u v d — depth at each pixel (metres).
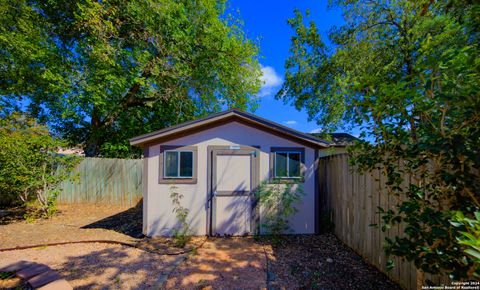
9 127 8.34
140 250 4.29
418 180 2.21
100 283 3.08
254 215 5.22
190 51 9.96
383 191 3.31
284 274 3.32
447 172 1.89
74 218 6.82
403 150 2.15
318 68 9.96
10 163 6.20
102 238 4.92
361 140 2.45
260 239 4.91
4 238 4.93
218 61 10.38
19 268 3.23
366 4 7.83
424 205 2.00
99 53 7.64
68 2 8.08
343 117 8.76
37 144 6.64
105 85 8.46
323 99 9.84
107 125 10.88
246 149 5.32
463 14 3.11
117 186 8.83
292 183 5.29
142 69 8.97
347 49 8.45
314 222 5.28
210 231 5.16
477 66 1.61
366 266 3.56
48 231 5.47
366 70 7.65
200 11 9.68
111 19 8.29
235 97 11.05
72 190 8.71
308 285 3.00
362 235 3.91
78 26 7.70
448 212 1.52
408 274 2.75
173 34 8.98
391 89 1.88
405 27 6.97
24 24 7.38
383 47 7.64
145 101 10.87
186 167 5.24
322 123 9.98
